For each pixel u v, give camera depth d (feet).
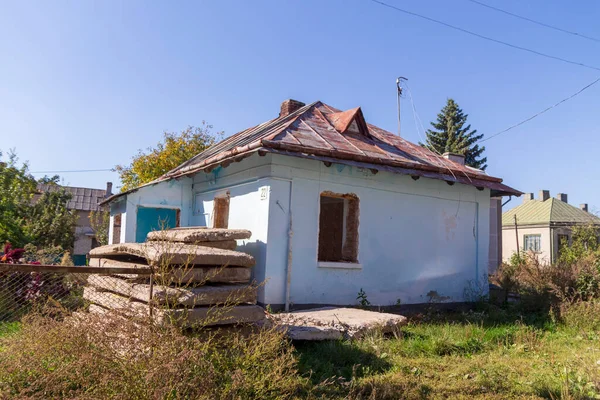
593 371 18.16
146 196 38.01
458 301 37.29
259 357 14.26
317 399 14.73
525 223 100.32
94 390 11.61
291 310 28.45
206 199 37.22
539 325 29.58
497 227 58.95
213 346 14.82
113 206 43.62
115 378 11.40
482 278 39.09
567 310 30.45
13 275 18.74
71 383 12.55
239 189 32.30
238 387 12.42
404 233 34.78
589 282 34.12
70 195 83.92
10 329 16.63
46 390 12.16
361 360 19.25
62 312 13.88
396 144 39.68
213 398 11.91
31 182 66.69
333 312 26.37
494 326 29.09
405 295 34.40
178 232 24.67
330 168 31.22
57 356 12.98
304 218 29.84
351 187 32.19
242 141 36.91
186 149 77.15
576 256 62.13
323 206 37.83
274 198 28.66
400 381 16.89
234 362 13.88
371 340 21.43
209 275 18.57
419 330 25.76
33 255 39.29
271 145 27.02
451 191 37.99
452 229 37.76
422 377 17.63
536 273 36.65
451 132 140.56
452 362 19.94
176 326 14.05
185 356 11.80
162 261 16.29
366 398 15.43
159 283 16.72
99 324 13.14
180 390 11.63
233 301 17.79
